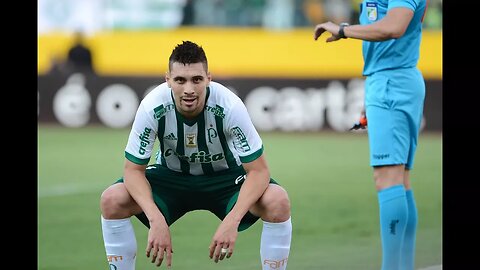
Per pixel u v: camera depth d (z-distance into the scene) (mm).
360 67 50938
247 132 14852
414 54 16625
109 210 14906
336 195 28844
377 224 23891
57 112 51219
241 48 53094
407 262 17031
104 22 54750
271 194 14812
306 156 39000
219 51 53344
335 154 39719
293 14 53125
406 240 17031
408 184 17016
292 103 48844
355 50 51062
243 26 53781
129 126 50656
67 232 22844
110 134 47688
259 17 53656
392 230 15984
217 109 14875
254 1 53469
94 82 50844
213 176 15773
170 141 15234
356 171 34469
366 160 37688
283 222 14859
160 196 15703
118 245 15047
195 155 15344
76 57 51688
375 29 15797
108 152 40531
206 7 54125
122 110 50656
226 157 15578
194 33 54094
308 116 48688
